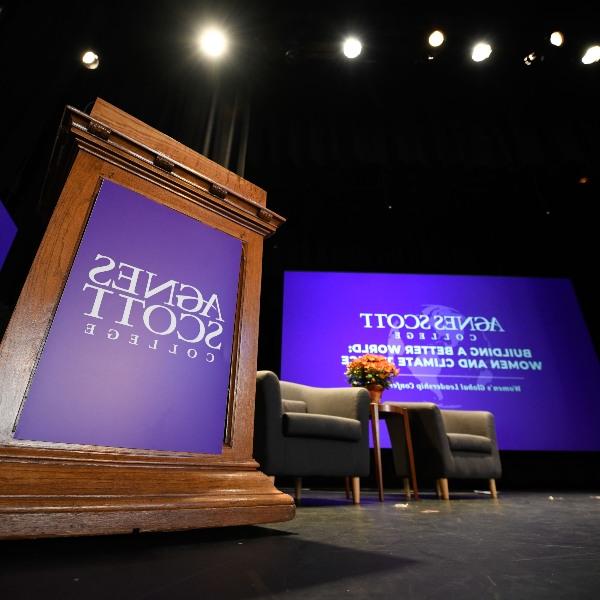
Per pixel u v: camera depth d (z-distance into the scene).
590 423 4.50
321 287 5.12
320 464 2.21
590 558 0.91
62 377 0.85
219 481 1.02
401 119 4.67
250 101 4.45
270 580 0.69
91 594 0.58
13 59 2.17
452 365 4.77
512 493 3.61
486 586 0.68
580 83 4.30
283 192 5.29
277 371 4.96
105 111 1.10
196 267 1.16
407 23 3.85
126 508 0.83
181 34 3.71
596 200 5.29
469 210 5.57
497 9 3.71
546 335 4.93
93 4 2.75
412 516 1.71
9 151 2.16
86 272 0.94
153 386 0.98
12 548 0.85
